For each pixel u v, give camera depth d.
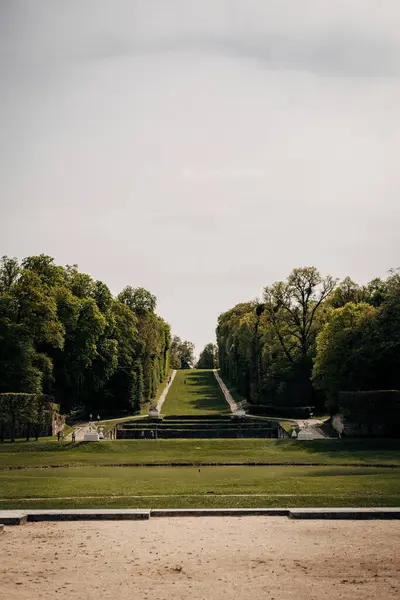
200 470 44.69
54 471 45.31
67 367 95.38
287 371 110.81
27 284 85.06
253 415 107.44
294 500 26.80
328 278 109.88
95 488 31.89
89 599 14.54
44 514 23.33
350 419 74.56
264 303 112.81
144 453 60.66
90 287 108.88
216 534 20.83
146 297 159.12
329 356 85.88
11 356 81.44
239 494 29.05
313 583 15.59
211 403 130.88
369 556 17.97
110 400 113.94
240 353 137.88
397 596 14.62
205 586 15.43
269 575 16.28
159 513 24.03
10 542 19.84
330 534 20.69
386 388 83.00
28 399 75.31
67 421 98.06
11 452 61.59
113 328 109.81
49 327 85.12
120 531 21.34
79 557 18.09
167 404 130.50
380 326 81.88
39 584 15.62
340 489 30.56
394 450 61.16
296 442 65.94
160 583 15.68
